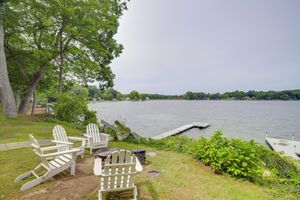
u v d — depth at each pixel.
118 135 8.01
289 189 3.91
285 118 41.41
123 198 3.26
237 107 80.06
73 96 13.48
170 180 4.15
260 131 25.00
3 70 11.38
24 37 14.16
